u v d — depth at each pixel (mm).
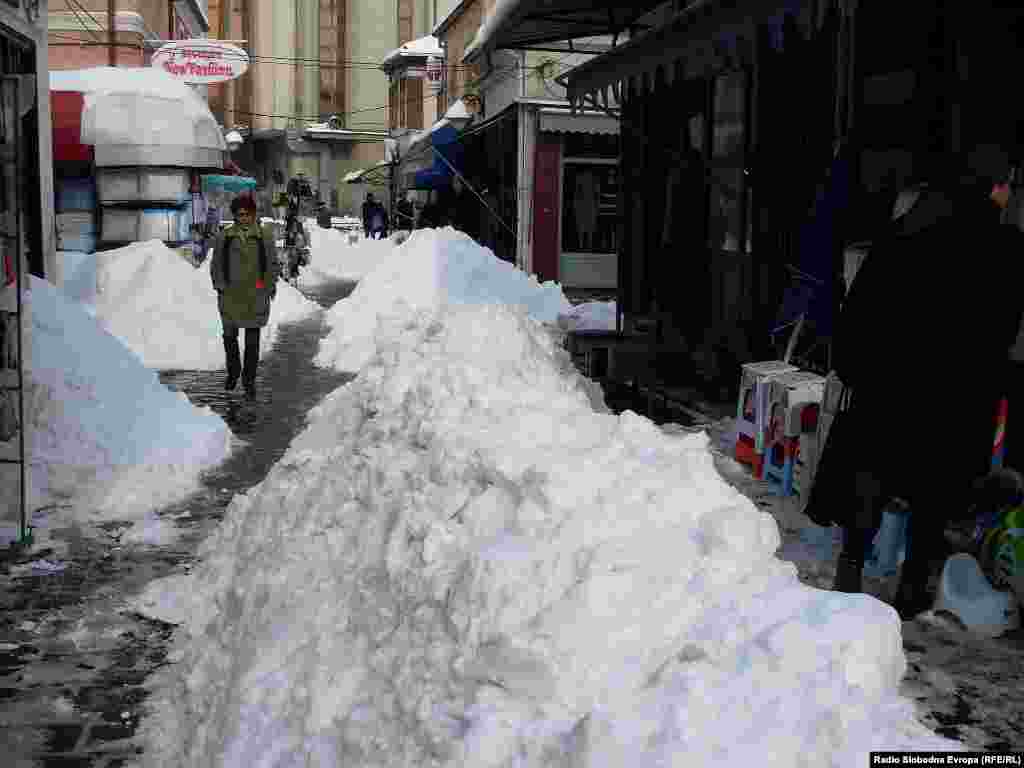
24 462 5566
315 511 3631
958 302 4125
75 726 3498
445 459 3008
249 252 9523
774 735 1949
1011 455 5141
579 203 23328
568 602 2260
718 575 2354
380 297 13898
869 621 2164
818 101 7922
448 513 2838
